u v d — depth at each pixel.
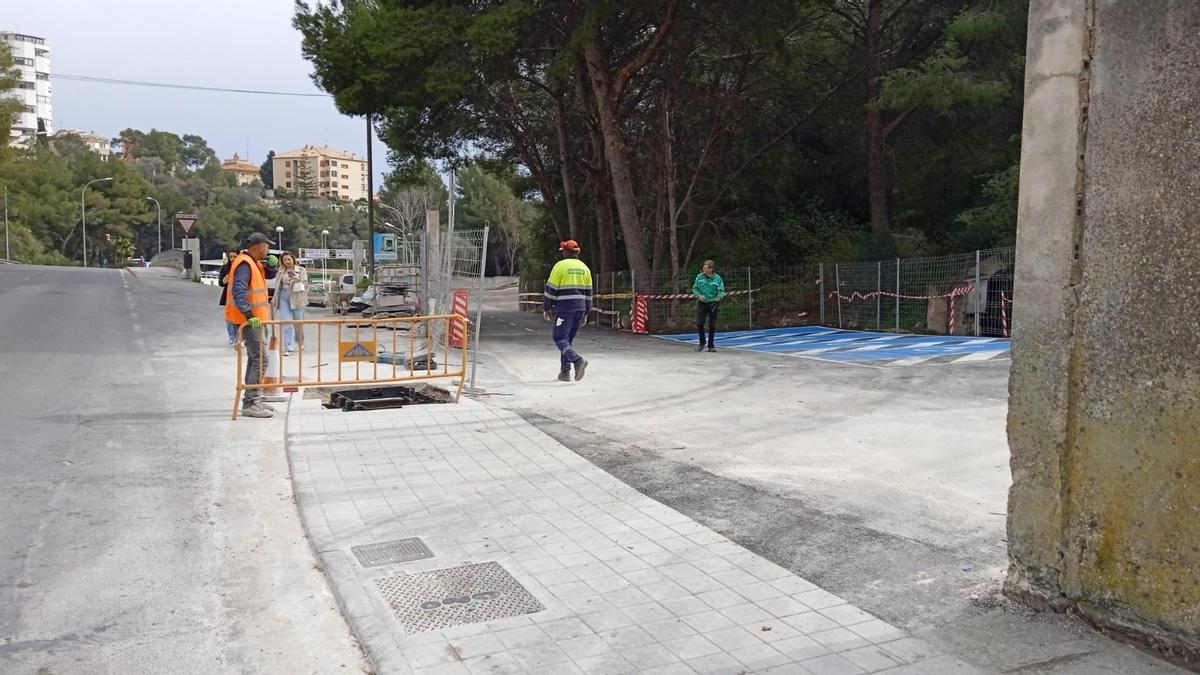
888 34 27.95
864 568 4.59
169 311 22.06
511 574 4.61
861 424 8.54
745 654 3.63
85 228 94.56
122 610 4.27
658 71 25.17
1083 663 3.46
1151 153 3.42
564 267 11.80
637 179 29.78
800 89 28.14
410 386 10.84
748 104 27.42
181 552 5.05
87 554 4.96
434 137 27.61
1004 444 7.48
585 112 27.88
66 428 8.11
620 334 23.75
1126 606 3.60
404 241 25.61
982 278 19.66
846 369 13.40
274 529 5.49
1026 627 3.80
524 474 6.64
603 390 11.06
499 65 23.06
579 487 6.27
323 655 3.85
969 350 15.98
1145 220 3.44
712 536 5.16
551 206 34.03
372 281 25.83
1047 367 3.87
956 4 25.38
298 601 4.42
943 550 4.82
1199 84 3.26
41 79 163.00
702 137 28.42
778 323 25.97
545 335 21.83
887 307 22.52
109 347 14.66
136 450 7.32
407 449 7.43
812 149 30.69
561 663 3.58
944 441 7.66
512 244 72.81
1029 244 3.93
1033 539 3.98
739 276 26.39
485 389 11.00
